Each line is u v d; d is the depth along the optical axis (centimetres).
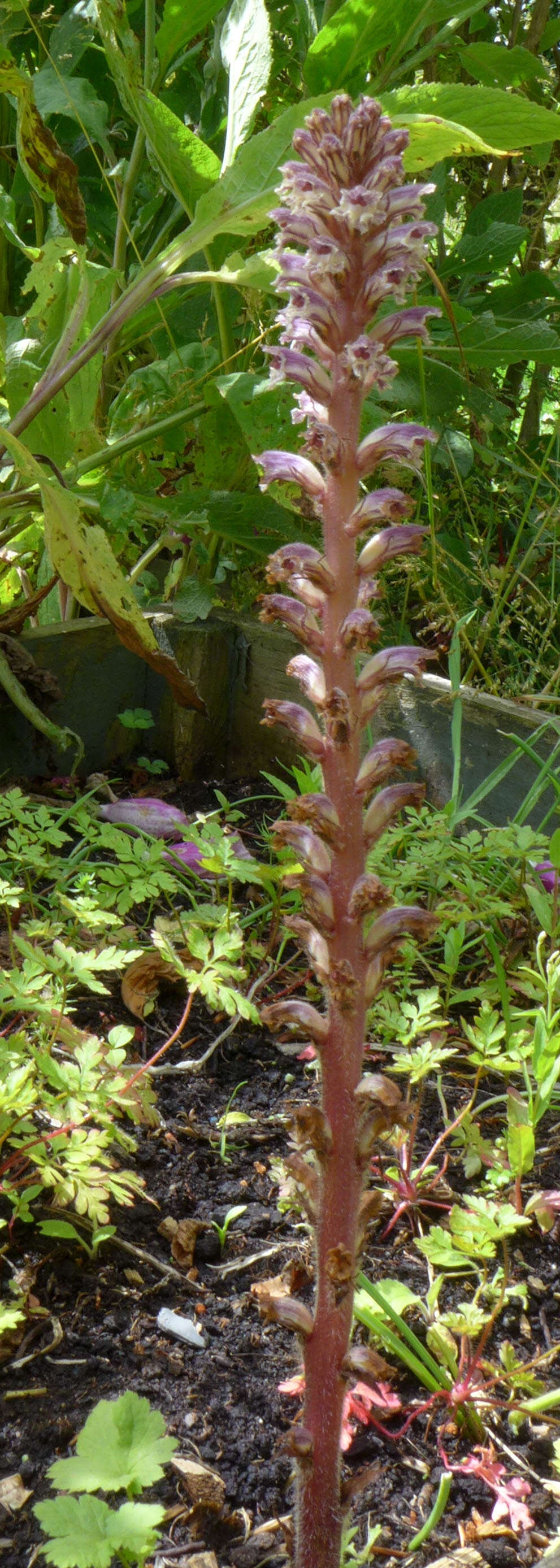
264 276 103
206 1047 87
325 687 60
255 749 130
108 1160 74
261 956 93
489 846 92
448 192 165
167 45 121
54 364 108
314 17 129
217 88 134
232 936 81
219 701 129
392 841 97
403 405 132
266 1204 78
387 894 58
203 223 105
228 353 130
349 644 59
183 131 103
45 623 143
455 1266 76
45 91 130
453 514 157
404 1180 77
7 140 142
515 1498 67
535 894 90
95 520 126
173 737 130
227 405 121
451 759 114
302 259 59
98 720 127
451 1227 74
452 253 143
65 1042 79
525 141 97
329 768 60
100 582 98
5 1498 66
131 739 130
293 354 59
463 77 168
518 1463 69
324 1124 60
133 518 115
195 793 126
